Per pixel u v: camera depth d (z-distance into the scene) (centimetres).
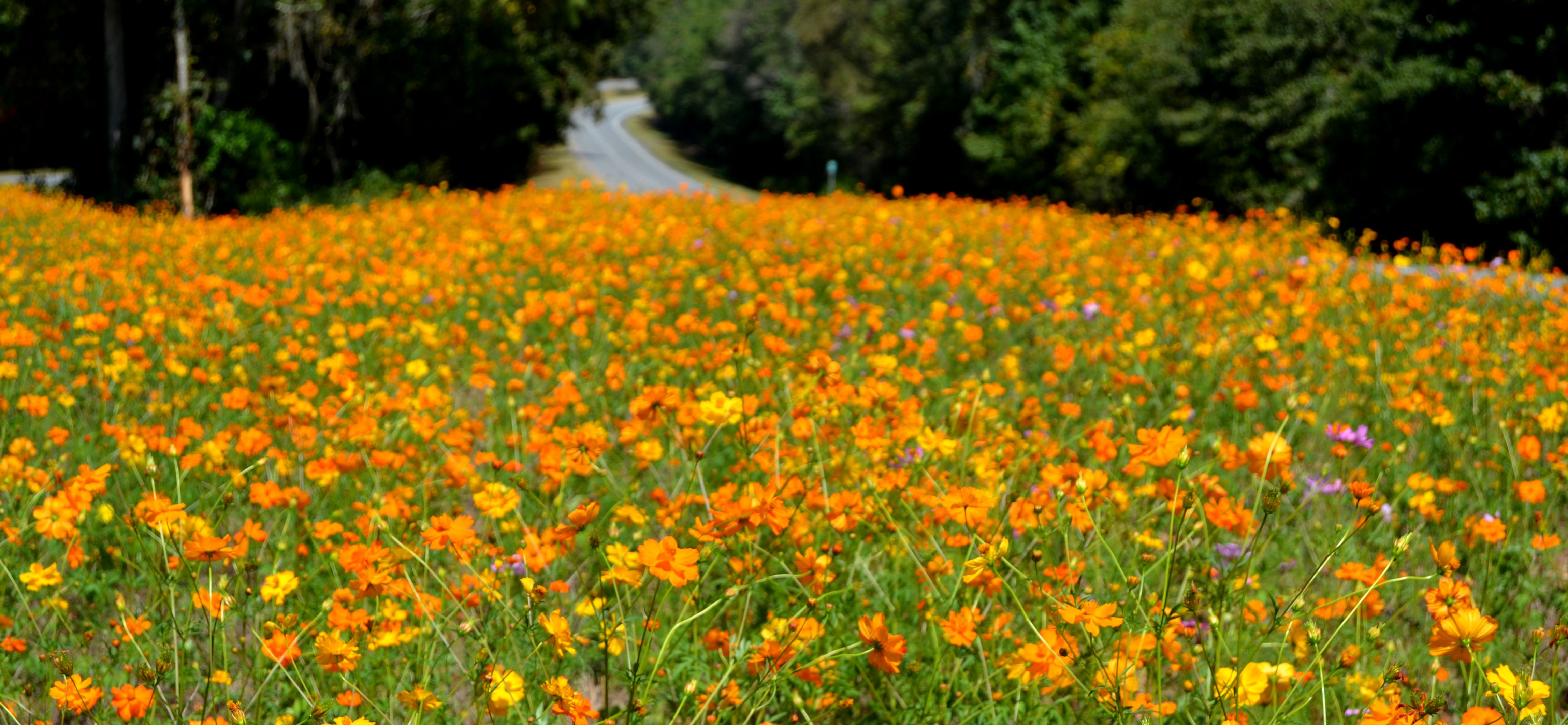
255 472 395
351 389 434
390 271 873
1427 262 1002
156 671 250
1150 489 341
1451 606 226
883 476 345
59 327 624
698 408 329
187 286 692
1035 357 672
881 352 587
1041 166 3666
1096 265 866
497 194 1678
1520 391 530
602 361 627
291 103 2683
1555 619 344
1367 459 460
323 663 258
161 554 335
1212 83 2659
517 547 358
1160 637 238
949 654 307
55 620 321
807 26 6019
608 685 265
